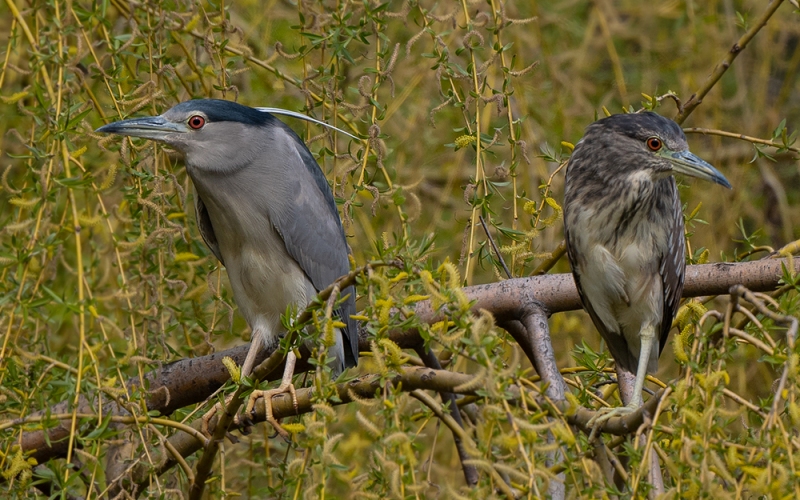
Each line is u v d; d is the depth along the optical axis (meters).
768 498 5.32
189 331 9.28
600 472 5.20
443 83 11.27
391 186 8.84
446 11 11.66
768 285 8.52
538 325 8.41
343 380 5.82
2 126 10.31
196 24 9.34
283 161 9.45
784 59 14.35
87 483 7.82
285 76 9.32
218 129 9.15
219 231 9.53
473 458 5.17
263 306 9.54
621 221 8.77
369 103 8.86
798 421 4.88
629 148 8.68
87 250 11.22
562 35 13.45
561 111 12.13
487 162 12.26
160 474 7.88
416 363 8.14
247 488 8.88
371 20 8.96
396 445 5.13
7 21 11.51
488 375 5.11
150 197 8.39
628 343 9.20
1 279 8.35
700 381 5.12
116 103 8.78
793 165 13.44
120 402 7.46
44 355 8.25
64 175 8.45
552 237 11.90
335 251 9.78
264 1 11.93
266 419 7.71
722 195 12.51
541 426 4.99
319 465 5.50
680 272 8.84
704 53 13.09
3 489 7.12
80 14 9.00
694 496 4.92
